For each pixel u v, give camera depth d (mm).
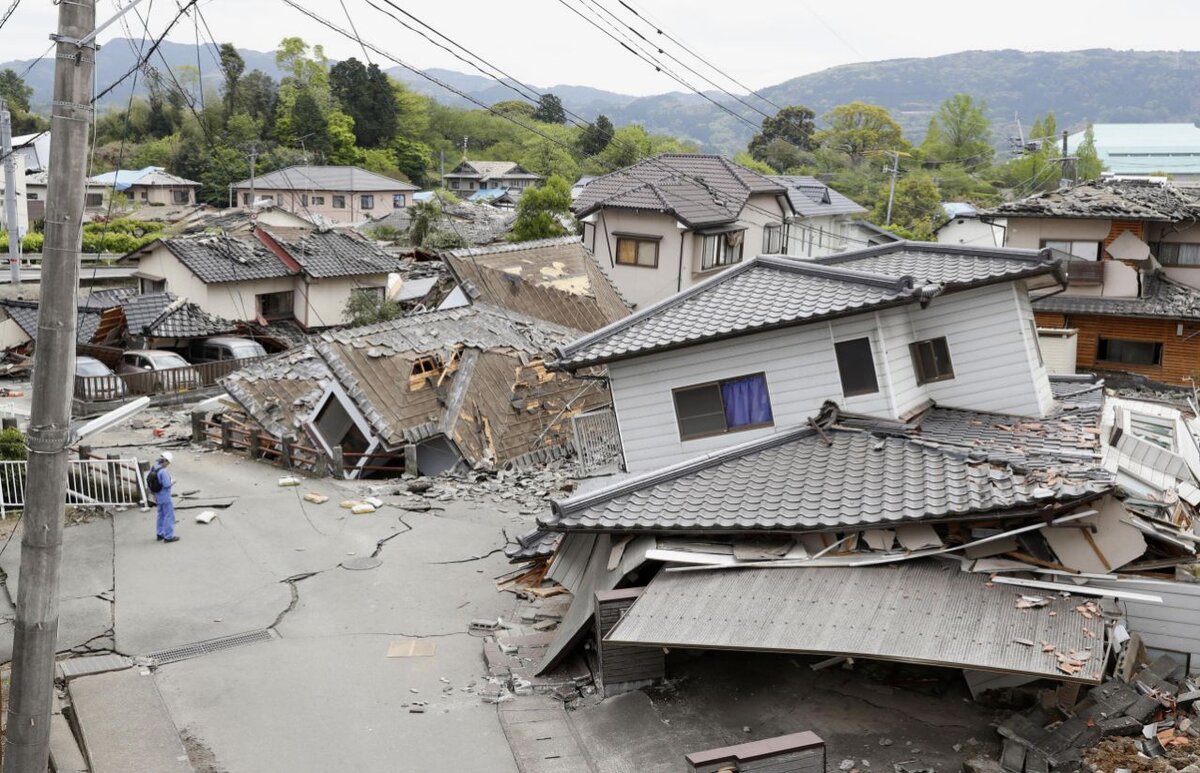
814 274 14461
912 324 14617
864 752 9461
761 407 13977
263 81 98500
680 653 11766
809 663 11328
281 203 68688
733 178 42531
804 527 10781
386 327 23938
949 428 13508
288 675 11969
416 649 12766
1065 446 12359
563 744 10195
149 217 71812
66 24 8023
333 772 9820
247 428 23453
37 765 8672
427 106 121562
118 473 18906
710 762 8141
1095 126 109750
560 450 23578
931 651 8789
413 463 21172
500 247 31703
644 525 11547
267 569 15578
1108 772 8539
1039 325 31953
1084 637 8859
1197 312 29672
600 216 39531
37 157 74938
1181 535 10875
